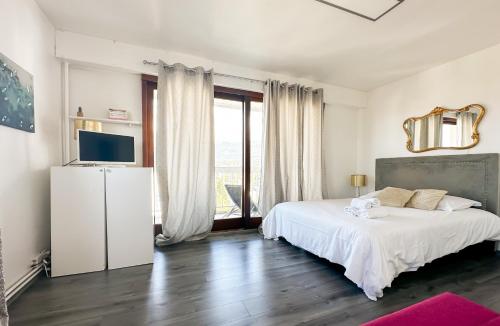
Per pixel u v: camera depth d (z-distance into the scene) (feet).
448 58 10.44
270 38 9.08
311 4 7.09
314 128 13.26
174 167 10.05
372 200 8.07
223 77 11.36
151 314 5.26
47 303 5.64
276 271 7.48
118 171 7.72
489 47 9.42
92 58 8.99
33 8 6.95
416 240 6.64
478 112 9.66
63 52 8.55
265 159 11.85
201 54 10.46
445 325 2.98
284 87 12.38
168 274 7.23
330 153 14.48
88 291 6.20
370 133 14.61
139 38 9.19
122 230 7.73
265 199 11.84
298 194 12.50
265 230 10.91
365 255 6.15
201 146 10.76
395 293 6.17
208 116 10.85
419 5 7.00
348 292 6.22
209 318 5.13
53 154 8.18
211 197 10.89
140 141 10.30
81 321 5.00
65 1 7.08
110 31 8.70
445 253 7.22
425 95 11.71
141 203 8.02
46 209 7.61
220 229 12.11
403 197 9.89
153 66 10.00
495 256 8.79
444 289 6.39
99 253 7.43
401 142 12.80
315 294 6.12
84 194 7.26
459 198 9.27
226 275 7.18
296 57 10.61
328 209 9.14
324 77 12.86
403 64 11.11
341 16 7.63
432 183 10.93
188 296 5.99
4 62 5.50
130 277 7.02
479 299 5.95
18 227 6.12
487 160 9.15
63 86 8.85
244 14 7.64
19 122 6.10
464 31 8.36
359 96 14.71
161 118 9.77
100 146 8.14
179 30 8.63
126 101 10.07
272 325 4.92
